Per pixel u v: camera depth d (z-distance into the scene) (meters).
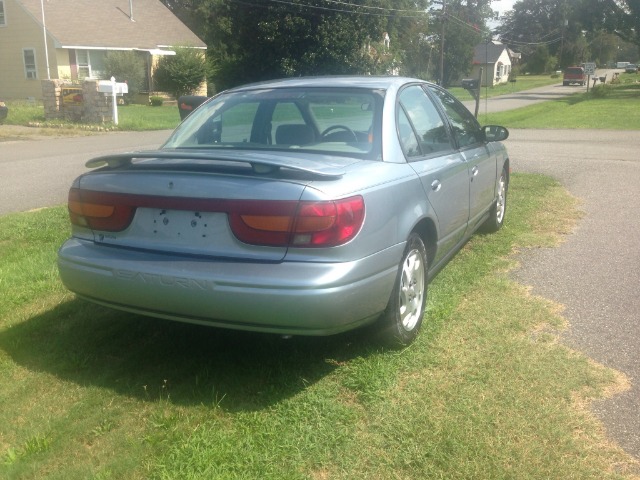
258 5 42.62
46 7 34.47
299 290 3.37
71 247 3.99
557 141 17.25
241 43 44.69
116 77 34.97
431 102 5.20
